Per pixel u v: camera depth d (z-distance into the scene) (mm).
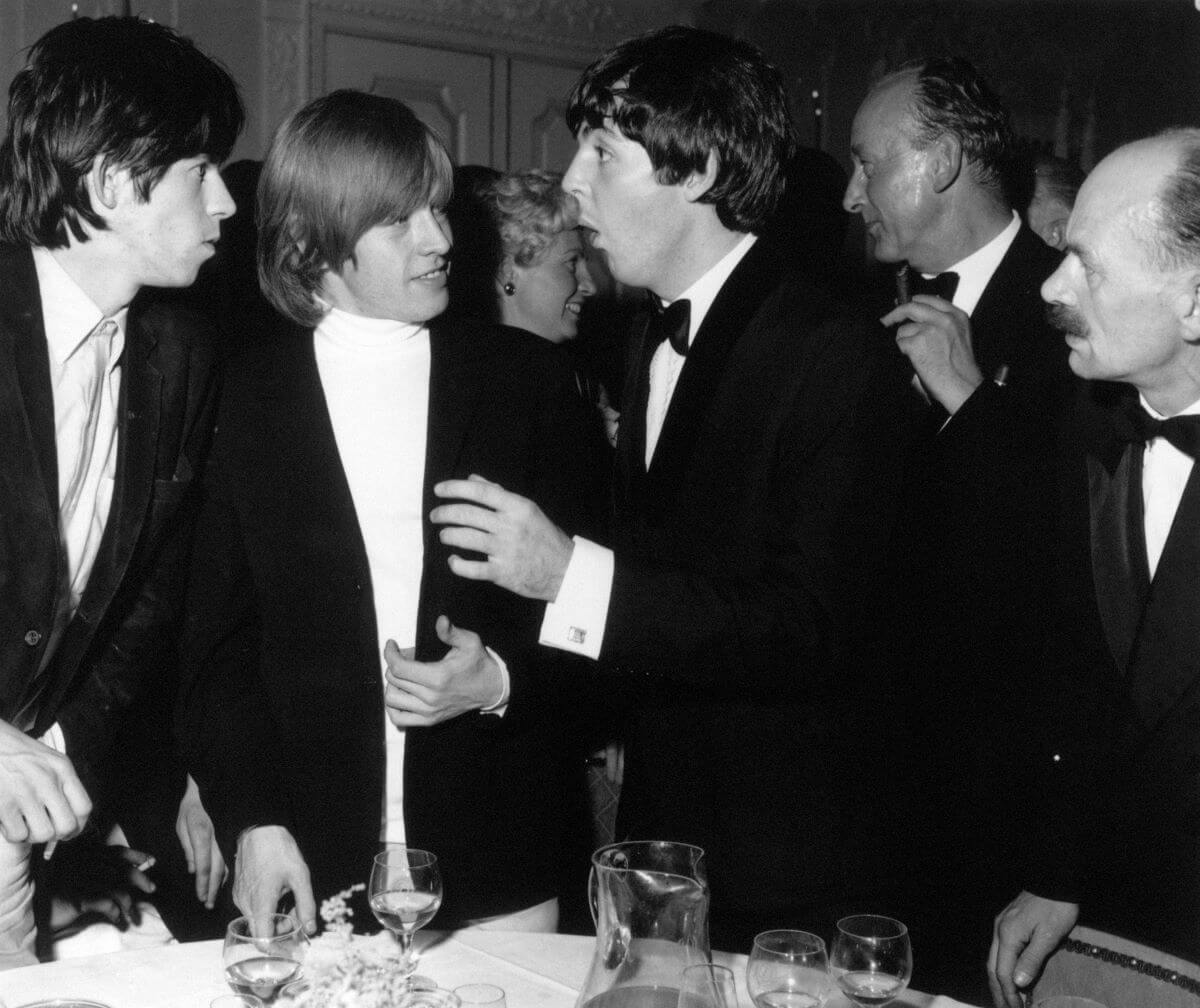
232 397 2104
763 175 1935
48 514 1836
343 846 2035
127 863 2152
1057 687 2021
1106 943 1797
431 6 6285
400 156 1962
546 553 1796
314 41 5898
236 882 1938
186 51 1853
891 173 2717
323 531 2047
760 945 1398
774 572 1871
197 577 2094
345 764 2041
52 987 1517
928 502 2535
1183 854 1887
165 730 2484
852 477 1848
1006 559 2434
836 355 1871
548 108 6828
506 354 2180
